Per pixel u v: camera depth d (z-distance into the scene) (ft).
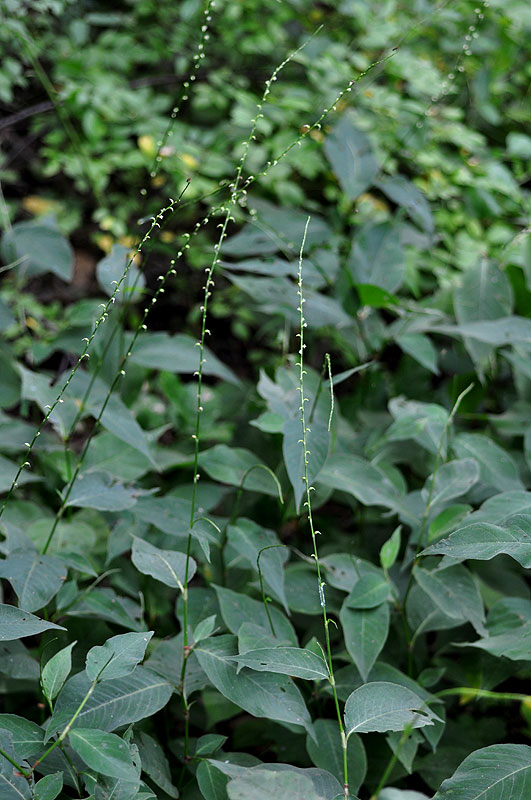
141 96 10.45
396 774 6.75
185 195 9.59
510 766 6.18
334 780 6.15
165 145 9.37
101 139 10.53
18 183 12.45
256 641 6.41
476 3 10.19
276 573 6.75
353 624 6.65
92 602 6.75
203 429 7.88
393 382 8.29
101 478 6.95
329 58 9.41
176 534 6.98
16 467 7.22
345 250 8.66
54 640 6.61
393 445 7.71
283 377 7.38
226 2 10.94
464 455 7.38
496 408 8.43
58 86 11.34
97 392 7.36
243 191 6.89
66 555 6.76
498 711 7.23
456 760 6.82
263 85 11.33
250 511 7.60
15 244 8.07
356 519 7.76
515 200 9.40
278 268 7.60
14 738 6.06
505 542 6.29
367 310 8.17
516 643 6.55
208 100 10.08
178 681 6.48
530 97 12.45
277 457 7.71
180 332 11.20
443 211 9.54
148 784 6.50
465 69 11.44
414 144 9.29
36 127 11.54
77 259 11.94
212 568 7.22
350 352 8.43
